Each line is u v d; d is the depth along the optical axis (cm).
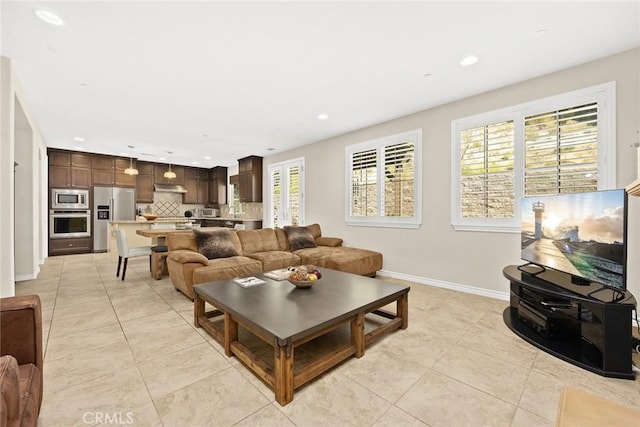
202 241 384
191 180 884
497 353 207
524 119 305
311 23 210
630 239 240
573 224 215
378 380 175
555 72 283
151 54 251
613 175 250
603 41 232
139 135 517
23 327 128
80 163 654
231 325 204
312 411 148
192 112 398
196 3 189
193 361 195
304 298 217
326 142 543
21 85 310
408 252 414
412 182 409
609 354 179
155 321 263
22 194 409
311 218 580
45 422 138
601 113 258
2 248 261
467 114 347
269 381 165
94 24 210
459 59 260
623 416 93
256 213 744
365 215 475
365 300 213
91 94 336
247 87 318
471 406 152
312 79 300
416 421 141
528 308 241
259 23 210
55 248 620
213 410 148
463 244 354
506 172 318
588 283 219
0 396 76
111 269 486
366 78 297
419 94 338
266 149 632
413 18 204
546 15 200
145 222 568
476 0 186
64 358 197
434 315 279
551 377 178
